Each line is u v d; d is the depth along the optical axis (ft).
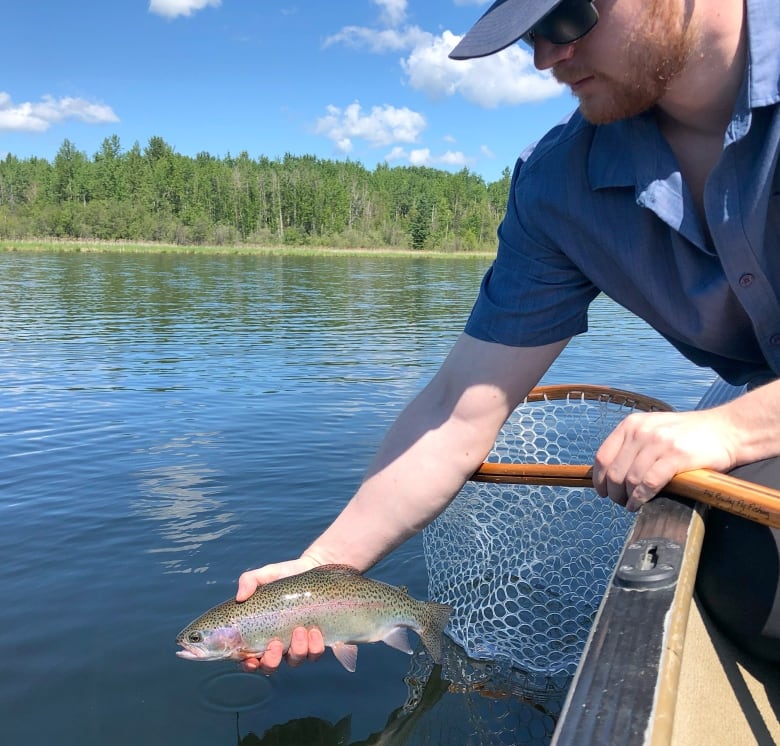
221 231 296.51
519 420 11.66
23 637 10.32
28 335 46.03
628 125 6.04
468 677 9.39
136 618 10.83
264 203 320.91
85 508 15.35
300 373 33.35
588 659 3.66
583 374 34.01
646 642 3.73
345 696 9.07
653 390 30.14
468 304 74.13
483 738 8.15
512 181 7.31
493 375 7.36
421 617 8.78
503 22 5.24
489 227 360.69
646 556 4.51
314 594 8.05
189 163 315.78
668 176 5.90
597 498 9.88
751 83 5.20
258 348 41.65
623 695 3.38
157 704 8.87
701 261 6.15
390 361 37.40
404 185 387.75
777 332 6.12
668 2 5.09
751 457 5.45
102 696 9.03
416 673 9.54
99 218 280.72
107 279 100.22
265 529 14.15
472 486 9.98
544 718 8.52
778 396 5.42
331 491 16.35
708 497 5.07
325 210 323.16
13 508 15.40
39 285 87.81
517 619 9.76
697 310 6.43
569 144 6.48
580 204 6.48
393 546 8.09
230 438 21.20
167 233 287.07
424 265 179.83
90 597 11.46
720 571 5.43
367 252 294.05
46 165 337.72
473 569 10.09
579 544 9.91
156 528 14.20
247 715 8.69
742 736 4.85
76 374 32.60
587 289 7.27
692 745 4.23
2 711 8.72
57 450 19.98
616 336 49.03
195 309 64.80
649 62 5.28
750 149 5.45
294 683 9.36
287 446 20.26
